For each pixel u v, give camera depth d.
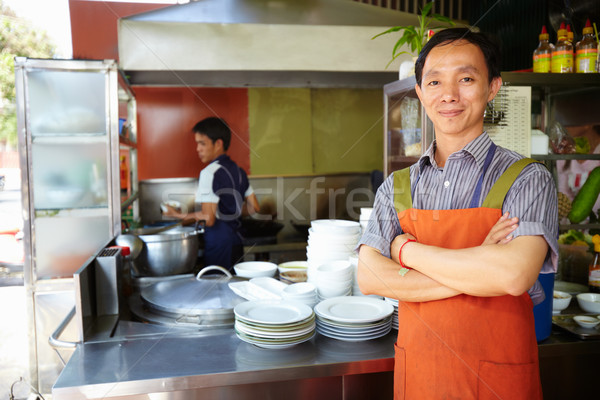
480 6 2.47
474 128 0.95
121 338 1.18
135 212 2.54
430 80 0.93
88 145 1.89
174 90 1.95
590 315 1.42
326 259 1.35
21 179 1.81
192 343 1.15
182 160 1.94
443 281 0.89
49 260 1.86
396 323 1.24
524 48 2.38
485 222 0.91
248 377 1.01
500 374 0.91
